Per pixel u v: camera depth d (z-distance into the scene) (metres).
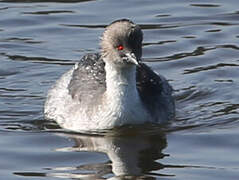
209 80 20.00
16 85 20.06
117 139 16.62
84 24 22.73
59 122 17.67
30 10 23.53
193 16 23.22
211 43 21.81
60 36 22.25
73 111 17.55
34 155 15.86
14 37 22.25
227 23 22.80
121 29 16.47
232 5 23.78
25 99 19.20
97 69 18.19
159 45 21.70
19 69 20.83
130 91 17.08
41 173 15.01
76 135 16.91
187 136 16.73
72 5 23.83
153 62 20.91
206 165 15.23
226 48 21.48
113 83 17.00
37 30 22.56
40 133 17.05
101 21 22.84
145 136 16.77
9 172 15.07
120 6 23.78
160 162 15.41
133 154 15.87
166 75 20.31
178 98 19.22
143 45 21.72
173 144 16.33
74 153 15.92
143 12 23.44
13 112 18.38
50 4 23.88
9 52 21.64
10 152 16.00
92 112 17.23
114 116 17.06
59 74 20.52
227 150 15.98
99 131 17.06
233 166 15.16
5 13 23.31
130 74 16.98
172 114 18.11
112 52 16.66
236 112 18.12
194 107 18.62
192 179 14.62
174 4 23.88
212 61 20.91
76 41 21.94
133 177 14.77
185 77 20.19
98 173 14.96
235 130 17.00
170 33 22.31
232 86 19.62
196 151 15.95
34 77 20.47
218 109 18.41
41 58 21.31
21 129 17.31
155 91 18.08
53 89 18.75
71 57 21.23
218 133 16.84
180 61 20.94
